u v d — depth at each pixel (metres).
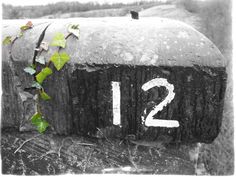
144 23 0.45
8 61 0.46
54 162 0.50
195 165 0.49
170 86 0.42
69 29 0.44
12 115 0.48
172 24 0.44
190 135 0.45
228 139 0.66
